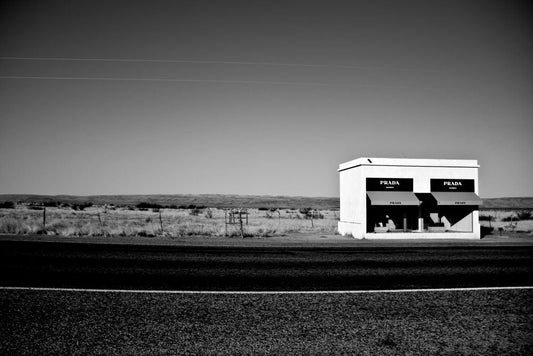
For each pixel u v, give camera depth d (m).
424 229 34.62
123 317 7.37
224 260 15.30
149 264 13.83
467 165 32.44
